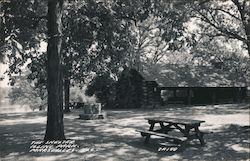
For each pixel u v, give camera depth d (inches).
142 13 650.8
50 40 450.3
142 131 464.1
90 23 581.3
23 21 538.0
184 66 1542.8
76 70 898.7
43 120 851.4
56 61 447.5
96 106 851.4
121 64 765.9
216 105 1360.7
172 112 1039.6
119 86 1374.3
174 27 671.8
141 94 1338.6
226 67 1654.8
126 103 1359.5
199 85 1350.9
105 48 644.7
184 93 1574.8
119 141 473.7
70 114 1033.5
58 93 449.4
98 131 590.6
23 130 618.8
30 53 717.9
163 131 498.9
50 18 454.3
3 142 466.3
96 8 568.1
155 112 1052.5
